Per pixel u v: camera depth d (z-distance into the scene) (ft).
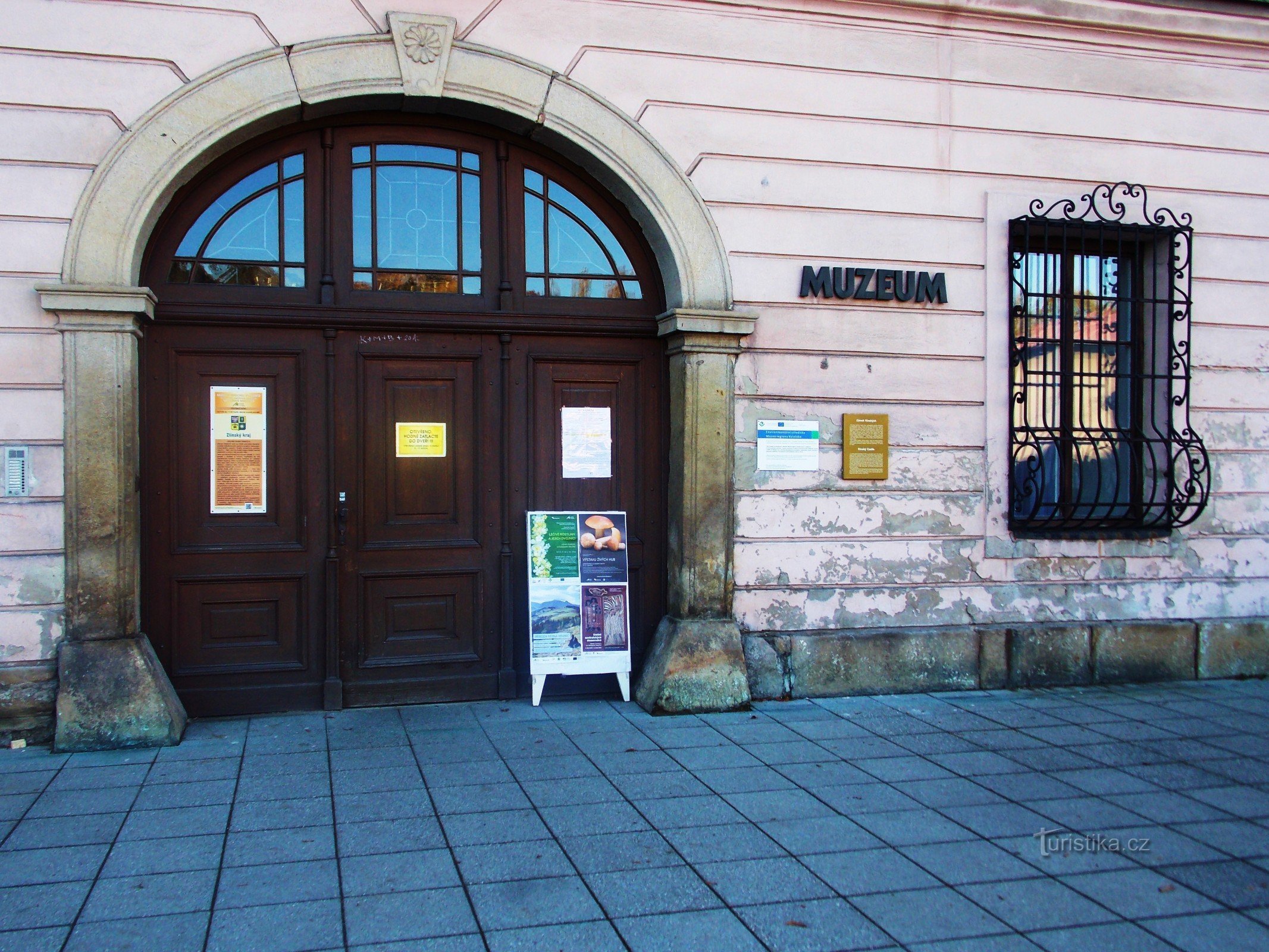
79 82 16.65
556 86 18.84
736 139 19.92
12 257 16.37
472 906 11.11
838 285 20.36
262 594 18.47
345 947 10.16
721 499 19.75
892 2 20.54
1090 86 22.02
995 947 10.39
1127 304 22.52
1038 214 21.63
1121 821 13.85
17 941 10.14
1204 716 19.26
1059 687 21.54
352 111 18.53
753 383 20.04
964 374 21.29
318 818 13.56
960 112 21.24
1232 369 22.58
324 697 18.71
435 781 15.10
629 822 13.60
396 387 19.15
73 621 16.55
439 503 19.38
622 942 10.37
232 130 17.31
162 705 16.72
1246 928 10.85
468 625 19.58
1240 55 22.59
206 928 10.49
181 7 17.10
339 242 18.70
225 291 18.08
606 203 20.06
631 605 20.25
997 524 21.43
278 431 18.49
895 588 20.86
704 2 19.70
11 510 16.39
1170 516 22.29
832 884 11.79
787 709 19.45
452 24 18.22
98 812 13.64
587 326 19.84
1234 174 22.66
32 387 16.44
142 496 17.71
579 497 20.02
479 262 19.49
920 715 19.12
